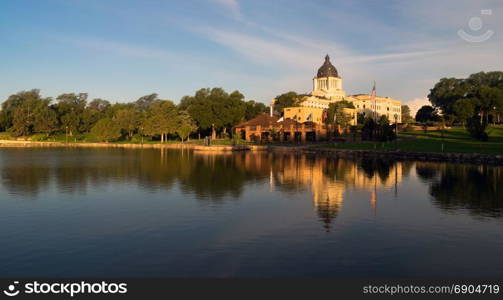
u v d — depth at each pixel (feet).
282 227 79.92
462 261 60.80
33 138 622.54
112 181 149.28
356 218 87.76
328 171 187.11
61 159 266.16
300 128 479.00
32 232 76.18
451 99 605.31
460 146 316.40
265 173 177.06
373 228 79.20
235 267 58.23
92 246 67.62
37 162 238.68
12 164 223.10
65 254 63.72
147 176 164.76
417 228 79.15
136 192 123.44
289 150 374.22
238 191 125.29
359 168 202.59
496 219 86.63
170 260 61.00
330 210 96.43
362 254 63.57
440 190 128.06
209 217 88.69
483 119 538.06
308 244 68.54
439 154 257.34
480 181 150.20
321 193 121.70
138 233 75.56
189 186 136.05
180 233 75.46
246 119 619.26
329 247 67.00
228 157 291.58
